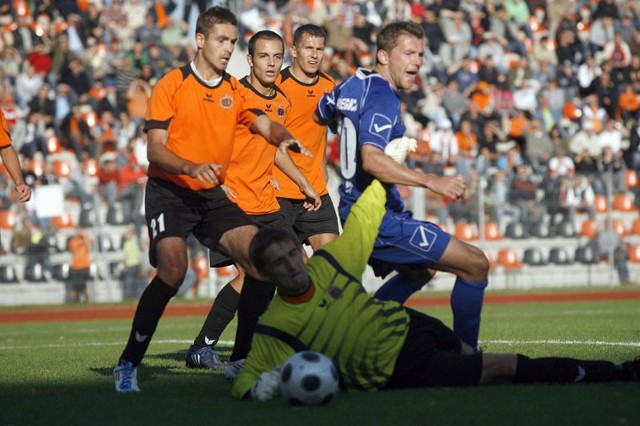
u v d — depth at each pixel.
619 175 76.25
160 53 80.75
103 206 66.94
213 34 21.70
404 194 68.62
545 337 34.41
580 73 89.81
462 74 85.06
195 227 22.67
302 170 30.00
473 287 21.41
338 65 78.38
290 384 17.67
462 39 89.00
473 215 71.12
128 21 86.12
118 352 32.94
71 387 22.61
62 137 74.00
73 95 76.62
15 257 66.06
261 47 28.30
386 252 21.53
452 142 76.25
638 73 90.81
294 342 18.98
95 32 83.81
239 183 27.69
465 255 21.03
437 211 70.00
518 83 86.50
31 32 81.88
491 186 71.81
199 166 20.08
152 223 22.00
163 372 26.05
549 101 86.50
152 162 21.23
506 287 72.06
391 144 20.59
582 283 74.38
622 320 43.31
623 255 75.19
